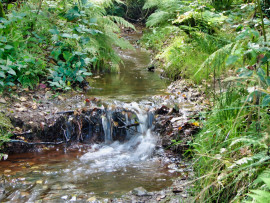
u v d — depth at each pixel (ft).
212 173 6.76
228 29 16.94
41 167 9.44
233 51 8.06
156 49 22.71
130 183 8.54
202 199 6.85
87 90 14.30
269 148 6.06
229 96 9.25
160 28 25.14
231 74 12.89
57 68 14.03
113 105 12.26
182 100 13.12
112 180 8.73
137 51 23.89
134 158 10.33
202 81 14.87
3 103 11.59
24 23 14.38
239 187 6.63
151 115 11.76
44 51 14.83
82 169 9.42
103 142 11.69
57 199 7.64
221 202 6.86
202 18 16.71
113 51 17.39
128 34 31.99
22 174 8.92
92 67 17.98
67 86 13.97
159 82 16.05
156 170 9.38
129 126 11.71
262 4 11.79
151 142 11.12
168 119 11.50
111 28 16.92
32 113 11.37
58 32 13.21
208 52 15.56
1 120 10.40
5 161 9.80
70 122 11.46
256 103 7.25
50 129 11.14
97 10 17.10
